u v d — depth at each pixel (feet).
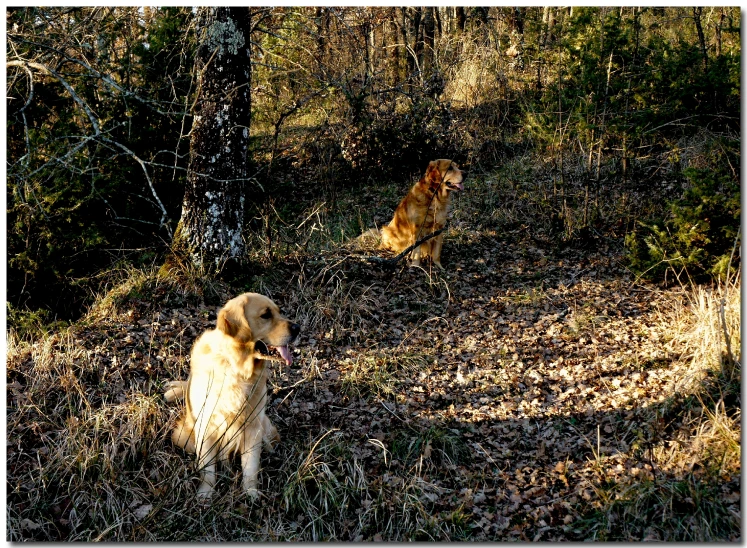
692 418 16.25
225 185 24.70
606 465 15.61
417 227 28.63
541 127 35.83
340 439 16.96
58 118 28.25
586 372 19.76
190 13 30.04
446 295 26.32
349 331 23.06
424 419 18.13
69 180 25.94
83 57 25.75
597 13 35.37
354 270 27.48
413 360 21.29
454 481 15.92
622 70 34.37
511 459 16.51
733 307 19.08
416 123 41.91
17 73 22.04
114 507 14.35
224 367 14.53
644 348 20.63
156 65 30.48
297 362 21.02
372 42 52.34
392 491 15.29
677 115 37.04
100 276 26.86
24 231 25.76
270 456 16.29
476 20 56.65
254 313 14.44
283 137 47.21
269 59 41.32
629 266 27.22
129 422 16.17
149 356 19.97
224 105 24.22
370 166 42.34
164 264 25.32
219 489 15.31
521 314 24.52
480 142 43.19
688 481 14.19
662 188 33.83
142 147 30.22
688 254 24.73
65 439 15.57
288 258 28.14
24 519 13.85
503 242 31.53
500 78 46.26
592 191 34.01
